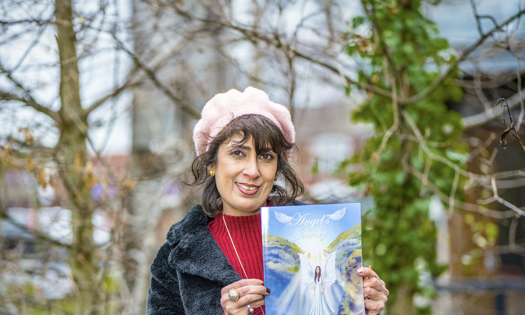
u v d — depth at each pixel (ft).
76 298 14.23
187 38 13.70
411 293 13.93
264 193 6.09
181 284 6.17
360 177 13.65
